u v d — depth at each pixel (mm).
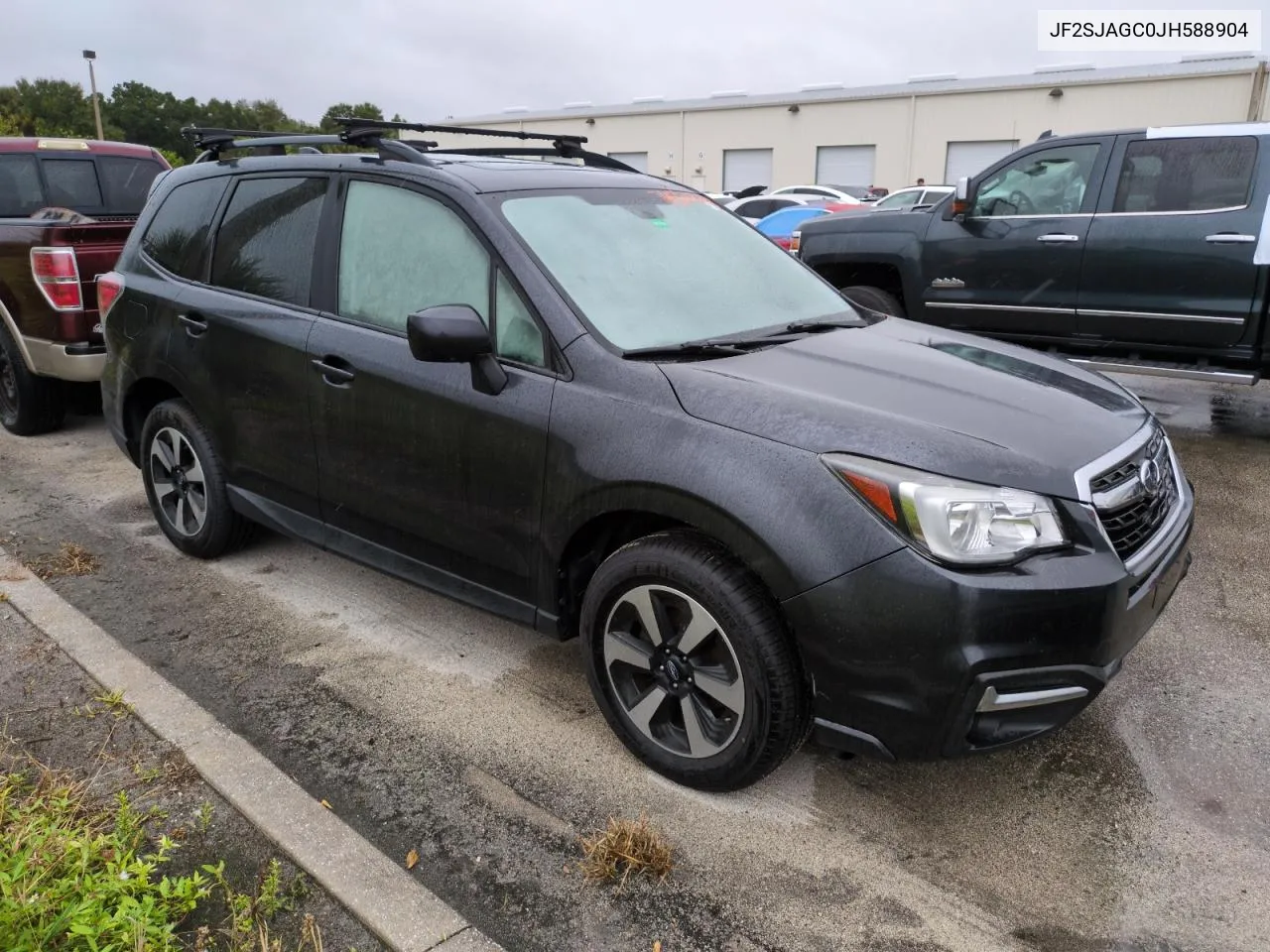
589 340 2855
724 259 3604
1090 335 6656
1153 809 2732
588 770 2898
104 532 4840
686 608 2646
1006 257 6852
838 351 3080
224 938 2193
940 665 2277
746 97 37812
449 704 3260
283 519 3877
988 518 2285
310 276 3639
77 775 2758
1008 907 2365
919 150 33031
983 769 2926
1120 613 2385
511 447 2916
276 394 3676
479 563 3145
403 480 3271
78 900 2080
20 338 6004
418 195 3328
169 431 4320
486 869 2479
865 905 2365
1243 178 5898
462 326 2785
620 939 2254
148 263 4430
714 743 2674
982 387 2840
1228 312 5984
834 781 2855
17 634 3615
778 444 2473
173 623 3848
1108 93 29250
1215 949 2236
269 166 3957
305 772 2883
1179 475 3131
